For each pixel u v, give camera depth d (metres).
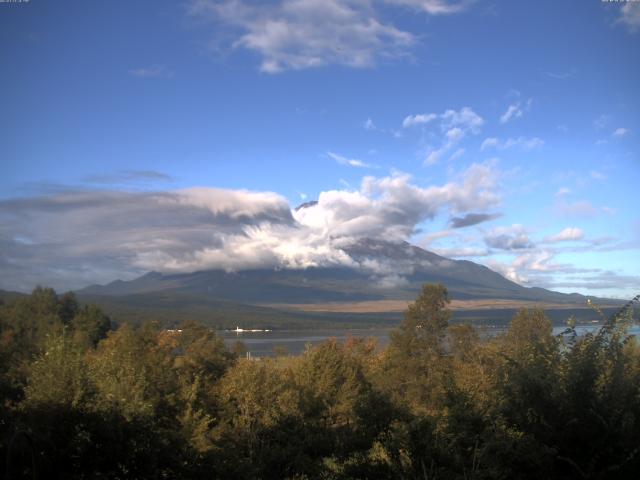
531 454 6.86
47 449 8.08
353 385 23.02
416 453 7.86
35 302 81.75
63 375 9.33
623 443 6.73
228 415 18.00
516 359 8.36
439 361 40.38
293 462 13.70
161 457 9.46
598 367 7.34
